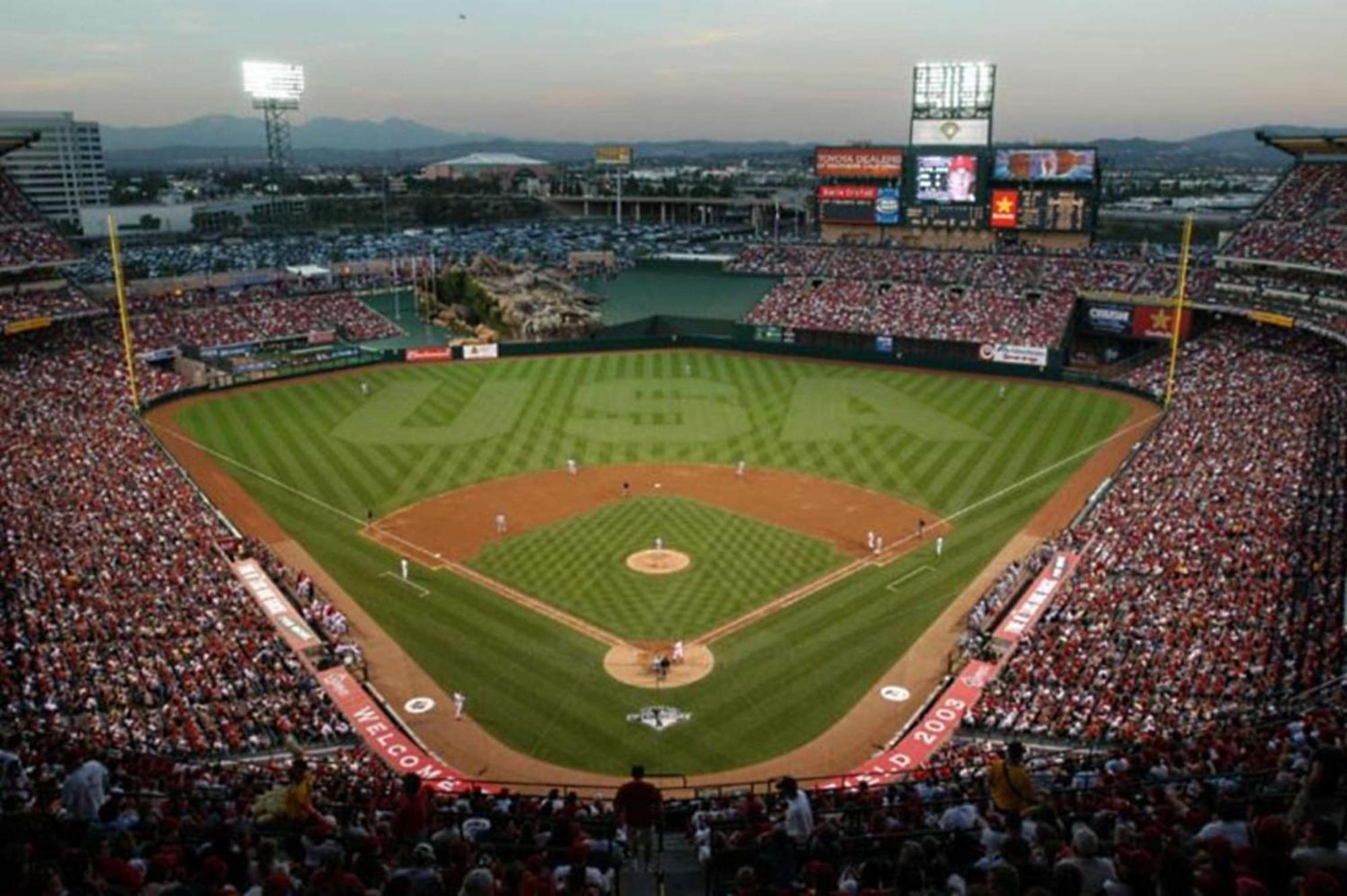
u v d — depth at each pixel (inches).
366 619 1904.5
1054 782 911.7
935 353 4060.0
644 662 1737.2
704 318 4544.8
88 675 1455.5
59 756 933.8
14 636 1555.1
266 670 1583.4
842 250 4840.1
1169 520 2075.5
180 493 2393.0
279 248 6245.1
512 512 2486.5
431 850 579.8
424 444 3056.1
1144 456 2573.8
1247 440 2561.5
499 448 3031.5
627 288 4997.5
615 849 728.3
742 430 3211.1
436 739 1499.8
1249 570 1763.0
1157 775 820.0
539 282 4899.1
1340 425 2556.6
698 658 1748.3
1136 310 3983.8
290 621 1808.6
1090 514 2267.5
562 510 2495.1
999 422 3238.2
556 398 3609.7
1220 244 4222.4
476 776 1400.1
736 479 2741.1
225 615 1748.3
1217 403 3006.9
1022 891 458.3
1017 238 4618.6
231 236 7160.4
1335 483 2155.5
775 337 4389.8
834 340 4279.0
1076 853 484.7
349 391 3656.5
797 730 1525.6
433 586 2049.7
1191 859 492.1
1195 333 3897.6
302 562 2169.0
